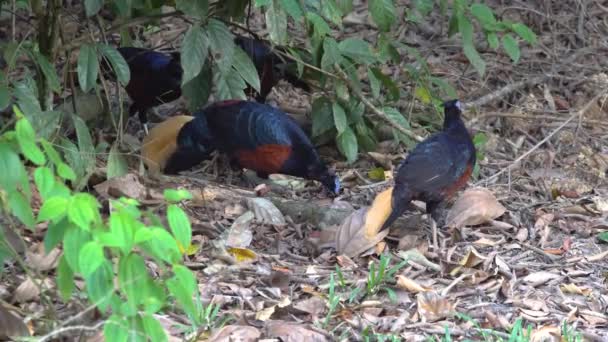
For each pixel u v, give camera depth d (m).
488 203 7.13
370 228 6.51
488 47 10.70
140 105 8.49
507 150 8.84
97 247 3.67
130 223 3.74
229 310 5.70
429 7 7.63
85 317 4.88
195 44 6.85
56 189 3.95
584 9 11.08
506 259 6.69
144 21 7.55
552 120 9.27
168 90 8.21
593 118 9.53
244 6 7.50
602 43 10.87
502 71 10.26
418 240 6.80
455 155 6.66
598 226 7.27
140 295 3.83
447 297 6.06
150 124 9.12
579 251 6.86
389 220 6.51
